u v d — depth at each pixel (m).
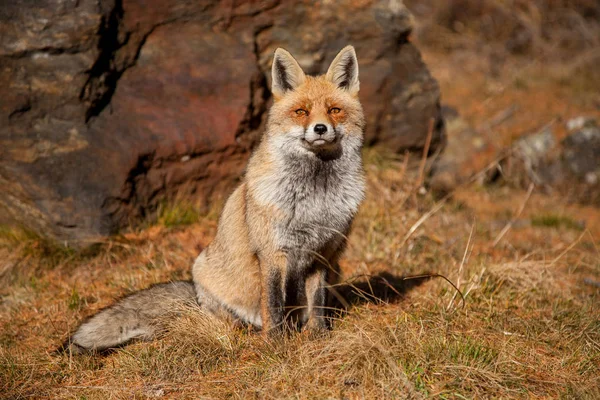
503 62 28.72
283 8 13.95
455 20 31.56
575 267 11.67
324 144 7.91
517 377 6.93
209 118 12.68
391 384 6.59
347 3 14.44
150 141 12.03
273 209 8.03
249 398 6.68
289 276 8.55
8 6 11.23
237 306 8.88
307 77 8.55
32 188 11.26
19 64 11.33
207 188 12.94
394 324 8.23
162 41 12.99
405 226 12.95
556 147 19.84
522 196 18.52
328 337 7.86
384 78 14.52
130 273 10.92
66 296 10.25
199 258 9.42
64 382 7.53
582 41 29.41
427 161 15.96
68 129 11.59
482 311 9.01
